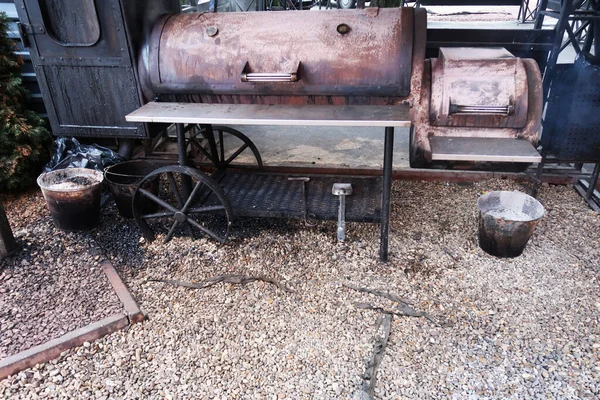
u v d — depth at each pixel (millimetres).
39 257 2691
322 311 2311
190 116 2287
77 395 1891
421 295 2395
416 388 1901
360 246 2805
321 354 2070
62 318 2236
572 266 2586
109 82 2689
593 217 3039
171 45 2547
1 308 2303
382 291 2426
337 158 3875
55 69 2703
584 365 1977
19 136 3289
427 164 2568
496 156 2156
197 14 2682
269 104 2490
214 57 2486
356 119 2146
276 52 2428
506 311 2279
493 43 3727
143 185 2873
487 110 2271
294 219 3088
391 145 2312
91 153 3334
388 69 2330
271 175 3287
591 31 3615
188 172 2561
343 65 2361
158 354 2084
